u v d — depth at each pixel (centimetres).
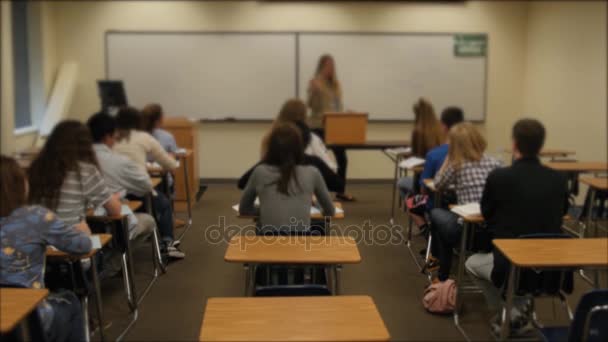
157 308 347
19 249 221
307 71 767
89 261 288
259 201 287
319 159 327
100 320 287
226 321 173
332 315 178
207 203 652
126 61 763
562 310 344
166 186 482
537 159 289
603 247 252
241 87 769
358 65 767
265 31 761
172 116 773
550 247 252
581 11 631
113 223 320
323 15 761
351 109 773
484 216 299
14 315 171
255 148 783
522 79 784
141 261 438
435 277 386
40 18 720
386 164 797
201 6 758
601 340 192
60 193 282
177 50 762
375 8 762
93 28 759
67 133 290
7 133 618
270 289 212
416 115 518
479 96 781
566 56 666
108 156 371
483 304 352
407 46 767
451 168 361
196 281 395
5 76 614
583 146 631
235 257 229
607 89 582
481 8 770
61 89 735
